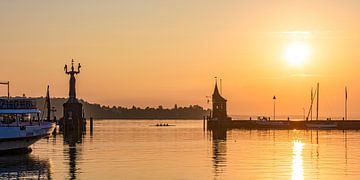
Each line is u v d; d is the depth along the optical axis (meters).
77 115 161.88
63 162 70.69
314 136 137.00
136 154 82.25
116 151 87.62
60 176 57.78
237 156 78.69
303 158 75.50
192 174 59.12
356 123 189.62
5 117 86.06
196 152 85.81
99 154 82.06
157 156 78.94
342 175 58.44
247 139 123.06
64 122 160.25
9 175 58.66
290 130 180.62
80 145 101.81
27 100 88.12
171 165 67.25
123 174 59.19
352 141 114.44
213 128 193.50
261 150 89.62
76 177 57.06
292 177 56.94
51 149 91.75
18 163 69.62
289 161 71.56
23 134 83.44
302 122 190.50
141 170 62.41
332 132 163.88
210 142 111.75
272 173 59.75
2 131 80.81
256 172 60.53
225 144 105.06
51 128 91.81
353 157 76.94
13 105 86.12
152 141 115.44
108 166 66.19
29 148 86.50
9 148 82.25
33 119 95.00
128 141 115.06
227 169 63.22
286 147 96.38
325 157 77.00
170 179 55.72
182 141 115.25
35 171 61.75
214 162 70.56
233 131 173.25
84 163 69.50
